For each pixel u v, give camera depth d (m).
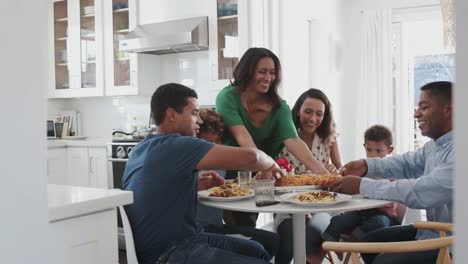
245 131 2.59
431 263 1.77
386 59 4.93
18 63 1.03
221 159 1.81
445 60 4.98
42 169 1.09
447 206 1.93
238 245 1.86
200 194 2.08
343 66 5.17
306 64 4.59
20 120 1.04
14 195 1.03
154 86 4.79
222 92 2.71
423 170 2.29
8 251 1.03
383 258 1.83
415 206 1.85
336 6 5.00
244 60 2.64
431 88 1.93
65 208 1.20
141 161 1.85
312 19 4.62
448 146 1.92
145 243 1.81
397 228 2.15
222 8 4.14
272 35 4.11
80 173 4.52
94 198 1.29
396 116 4.99
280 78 2.72
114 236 1.37
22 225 1.05
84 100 5.34
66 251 1.21
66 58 5.12
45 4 1.09
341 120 5.13
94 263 1.30
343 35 5.15
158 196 1.79
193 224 1.90
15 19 1.03
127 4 4.64
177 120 1.96
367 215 2.49
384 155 2.96
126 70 4.71
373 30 4.96
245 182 2.25
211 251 1.74
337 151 3.32
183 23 4.25
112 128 5.15
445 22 2.58
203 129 2.43
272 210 1.75
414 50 5.11
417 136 5.20
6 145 1.01
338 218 2.48
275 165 2.17
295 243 2.09
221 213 2.40
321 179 2.15
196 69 4.62
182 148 1.81
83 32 4.96
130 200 1.40
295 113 3.06
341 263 3.37
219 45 4.18
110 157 4.27
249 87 2.66
